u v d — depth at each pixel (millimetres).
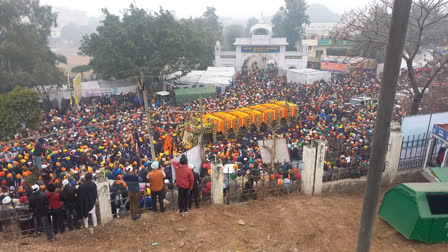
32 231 9023
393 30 4551
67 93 32656
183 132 22781
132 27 36438
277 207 9906
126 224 9000
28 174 14281
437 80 23172
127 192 10062
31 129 21438
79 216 8961
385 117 4875
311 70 45031
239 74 54000
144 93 14414
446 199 8281
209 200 10555
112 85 36719
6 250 7875
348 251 7676
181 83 40062
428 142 12805
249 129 23500
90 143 19125
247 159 15844
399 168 12656
